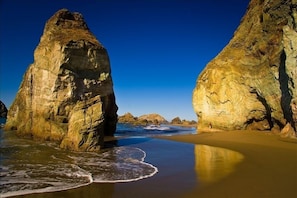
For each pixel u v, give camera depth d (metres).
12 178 12.86
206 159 18.81
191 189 11.55
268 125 33.25
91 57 31.97
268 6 31.41
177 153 21.75
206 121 40.66
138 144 28.12
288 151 20.70
